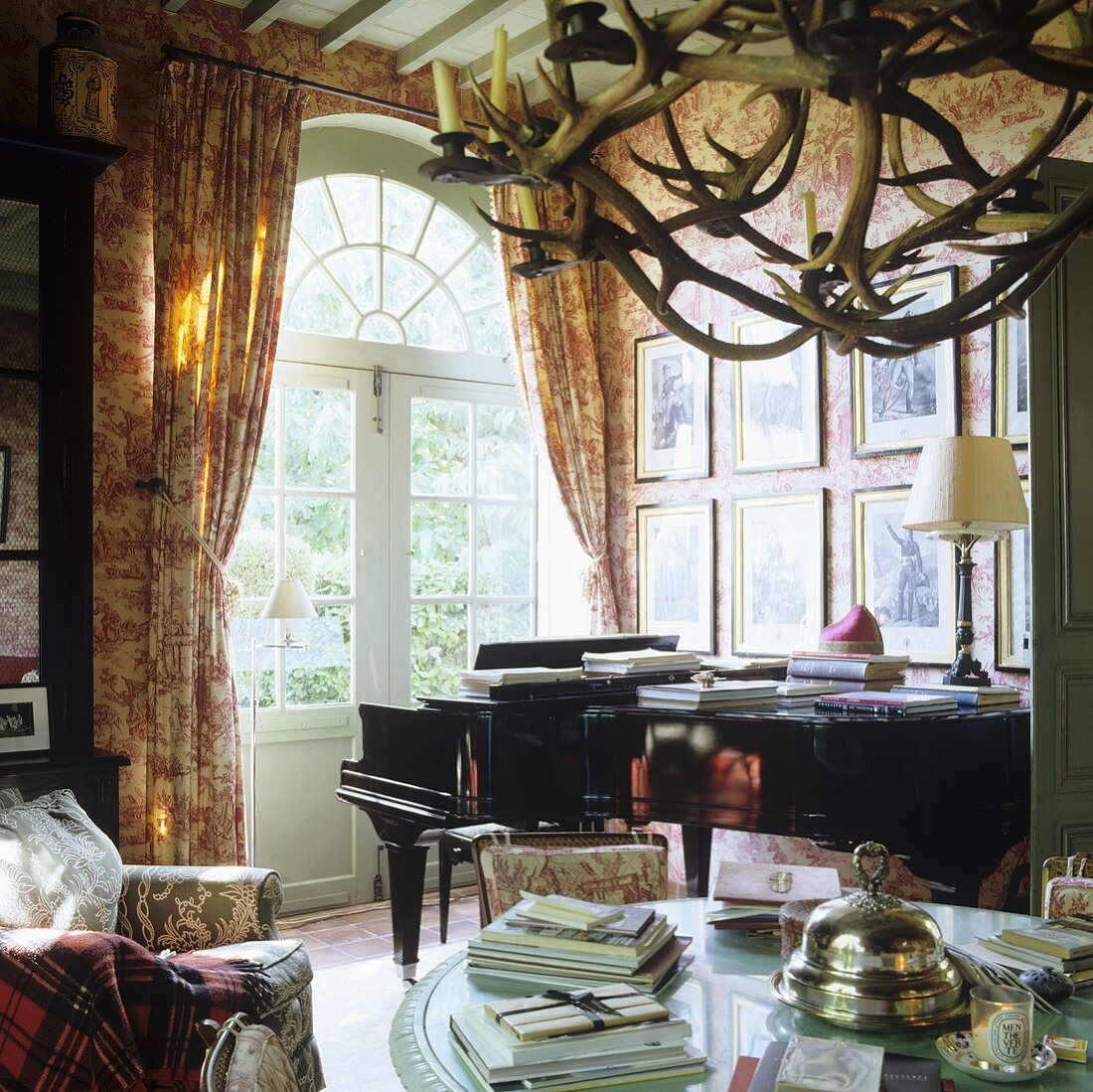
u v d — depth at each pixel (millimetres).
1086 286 3814
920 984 1838
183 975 2789
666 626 5891
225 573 4941
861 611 4402
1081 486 3770
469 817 3871
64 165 4238
